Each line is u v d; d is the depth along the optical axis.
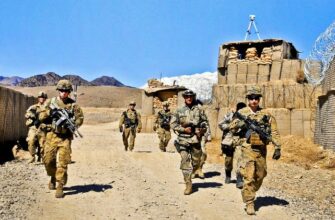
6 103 16.31
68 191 9.13
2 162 13.97
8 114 16.62
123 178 11.00
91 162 13.66
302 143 20.20
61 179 8.48
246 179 7.89
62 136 8.61
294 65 24.50
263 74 25.05
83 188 9.49
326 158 17.19
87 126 46.38
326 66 17.00
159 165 13.70
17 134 18.05
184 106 9.42
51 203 8.03
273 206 8.72
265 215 7.91
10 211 7.18
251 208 7.89
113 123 51.62
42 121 8.67
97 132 35.62
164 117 18.16
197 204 8.50
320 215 8.61
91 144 23.34
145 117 37.00
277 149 7.86
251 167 7.88
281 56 25.06
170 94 38.12
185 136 9.38
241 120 8.05
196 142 9.37
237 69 25.58
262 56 25.47
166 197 8.97
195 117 9.35
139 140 27.64
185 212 7.84
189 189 9.34
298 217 8.04
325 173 15.02
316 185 12.87
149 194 9.16
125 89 112.31
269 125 7.93
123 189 9.54
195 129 9.36
